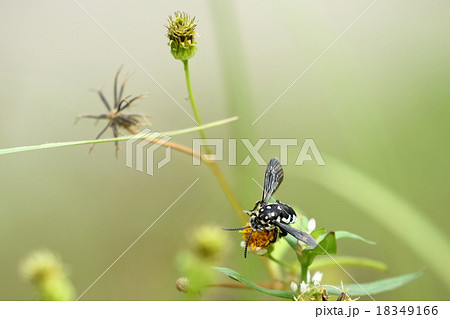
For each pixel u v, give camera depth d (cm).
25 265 26
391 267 30
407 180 32
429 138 32
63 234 32
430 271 29
